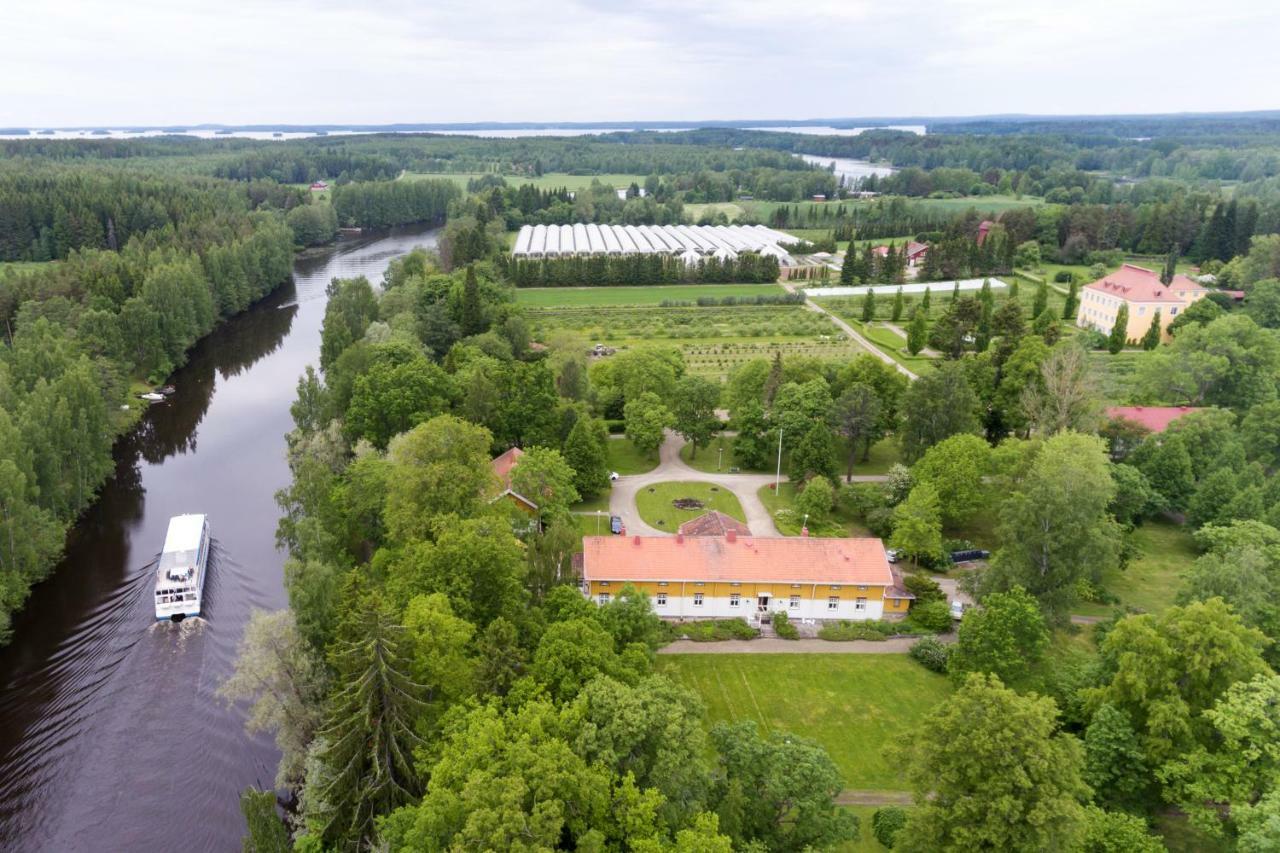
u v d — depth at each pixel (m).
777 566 92.25
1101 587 99.00
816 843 51.78
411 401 119.31
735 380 143.62
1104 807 62.41
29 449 102.56
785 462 133.75
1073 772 51.47
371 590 72.00
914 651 86.06
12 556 92.44
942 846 51.44
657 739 53.16
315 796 59.75
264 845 55.03
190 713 81.50
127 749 76.94
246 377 180.12
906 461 123.31
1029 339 139.88
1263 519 97.50
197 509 121.56
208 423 154.50
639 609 74.19
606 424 147.00
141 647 90.88
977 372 138.25
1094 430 118.06
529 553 78.38
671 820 49.16
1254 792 56.91
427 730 58.62
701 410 136.00
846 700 79.50
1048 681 75.38
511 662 61.44
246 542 112.00
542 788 46.88
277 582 103.06
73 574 104.00
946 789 51.97
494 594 71.50
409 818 51.53
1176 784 59.28
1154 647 64.56
